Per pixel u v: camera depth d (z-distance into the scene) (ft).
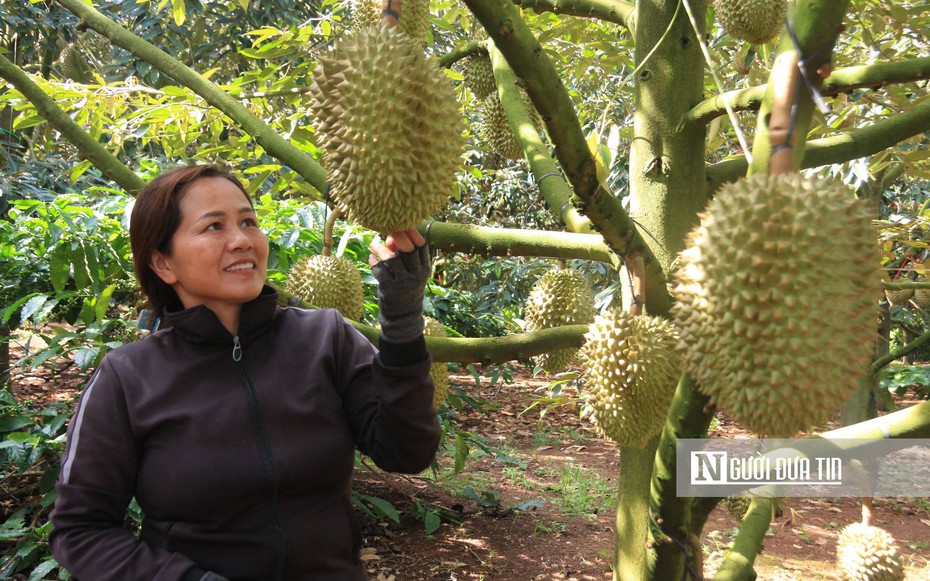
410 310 4.28
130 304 11.21
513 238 6.00
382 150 3.84
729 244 3.40
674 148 6.01
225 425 4.43
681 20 5.92
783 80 3.25
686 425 3.97
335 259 6.95
